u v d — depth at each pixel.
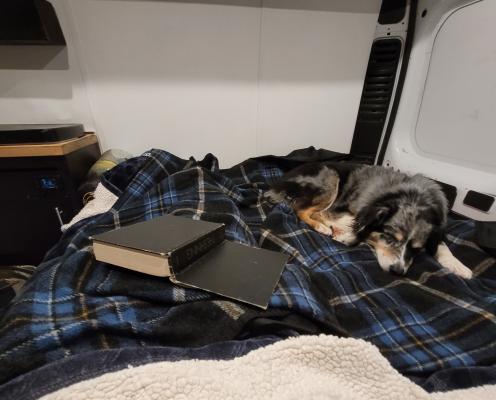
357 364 0.56
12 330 0.59
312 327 0.68
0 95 1.57
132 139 1.77
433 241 1.25
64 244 1.00
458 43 1.39
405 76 1.71
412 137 1.73
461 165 1.41
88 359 0.53
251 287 0.72
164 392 0.48
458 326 0.73
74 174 1.33
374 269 1.08
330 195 1.69
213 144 1.87
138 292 0.69
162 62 1.63
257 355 0.56
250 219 1.35
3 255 1.35
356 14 1.70
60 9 1.45
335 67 1.81
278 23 1.66
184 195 1.20
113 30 1.53
